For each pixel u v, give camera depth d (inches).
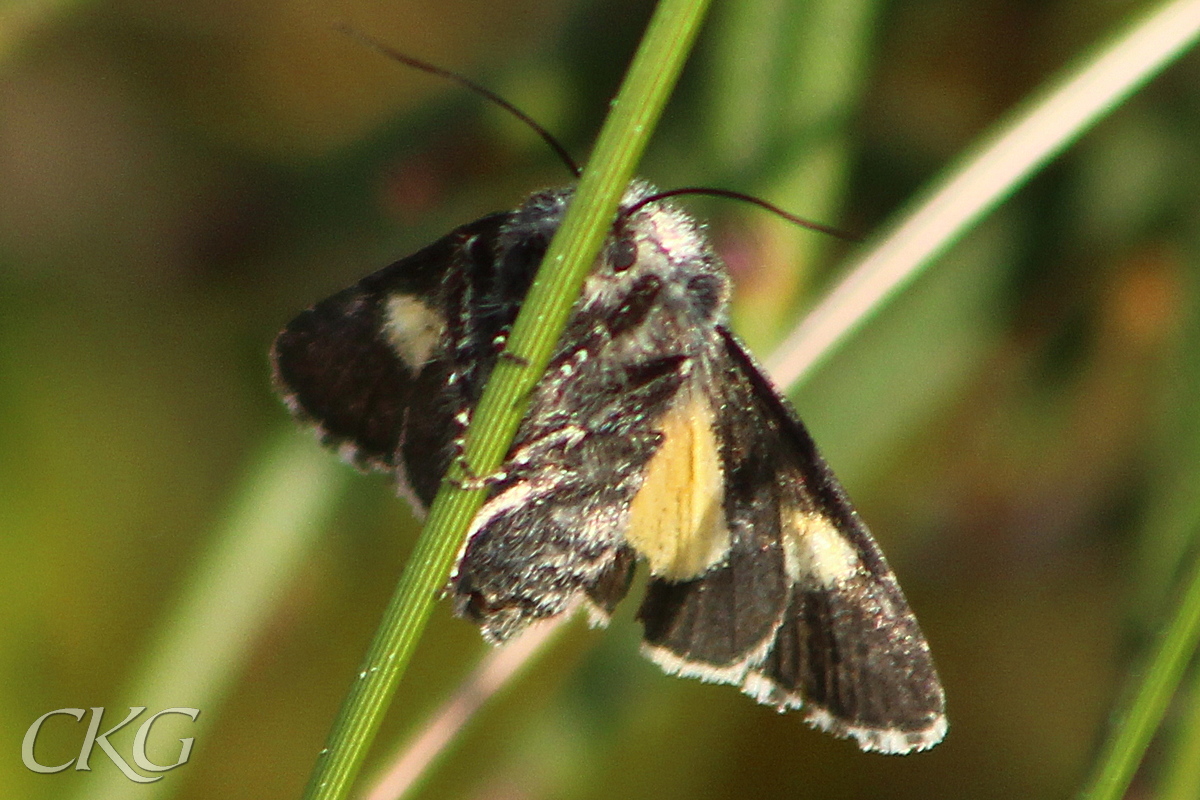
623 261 6.2
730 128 6.7
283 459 6.7
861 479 6.8
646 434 6.2
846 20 6.7
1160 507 6.8
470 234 6.2
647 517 6.3
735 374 6.3
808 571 6.3
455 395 6.2
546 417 6.2
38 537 6.9
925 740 6.2
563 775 6.7
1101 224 6.9
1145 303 6.9
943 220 6.4
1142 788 6.3
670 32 6.0
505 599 6.2
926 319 6.9
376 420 6.3
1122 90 6.4
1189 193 6.9
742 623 6.3
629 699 6.8
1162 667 6.1
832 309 6.4
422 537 6.0
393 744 6.9
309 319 6.3
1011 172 6.4
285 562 6.7
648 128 6.0
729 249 6.7
